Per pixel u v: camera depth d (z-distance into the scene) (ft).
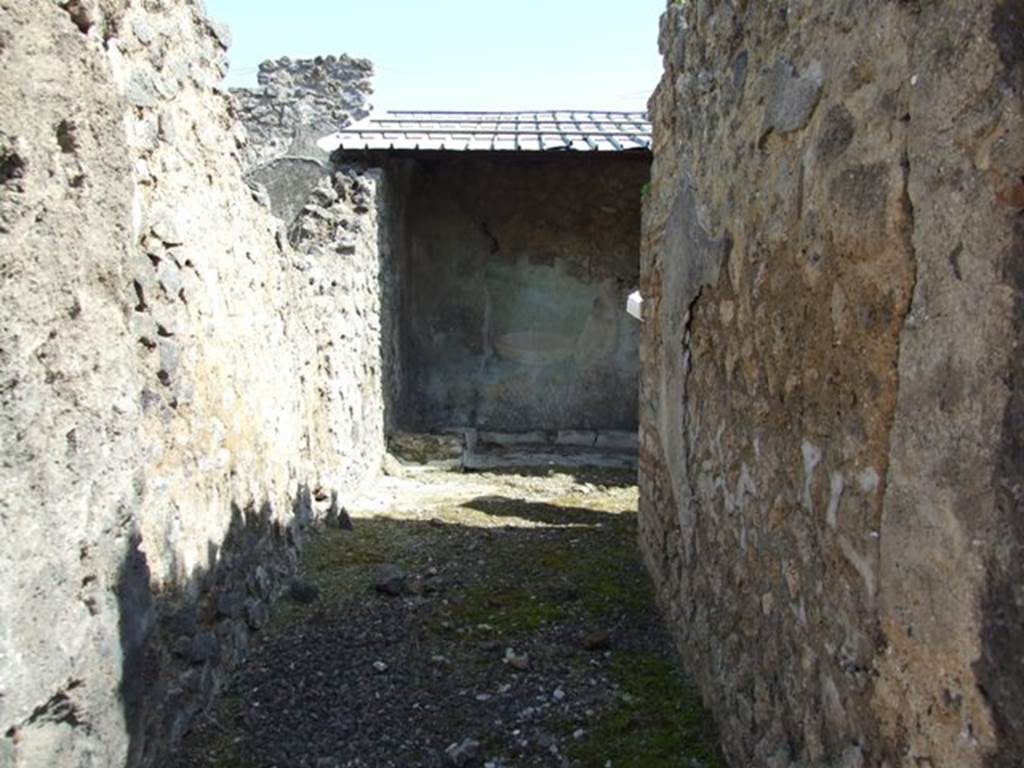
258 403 11.21
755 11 7.04
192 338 8.69
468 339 27.66
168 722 7.63
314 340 15.29
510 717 8.71
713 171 8.57
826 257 5.53
